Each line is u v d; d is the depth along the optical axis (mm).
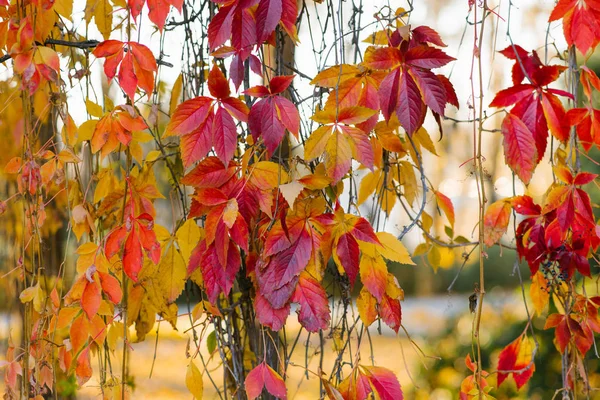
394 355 4285
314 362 2605
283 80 1824
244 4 1789
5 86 2150
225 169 1854
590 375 2975
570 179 1915
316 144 1840
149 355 4199
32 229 2027
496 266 4168
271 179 1852
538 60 1904
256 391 1883
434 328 4047
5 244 2238
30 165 2014
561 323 1999
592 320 1999
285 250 1837
